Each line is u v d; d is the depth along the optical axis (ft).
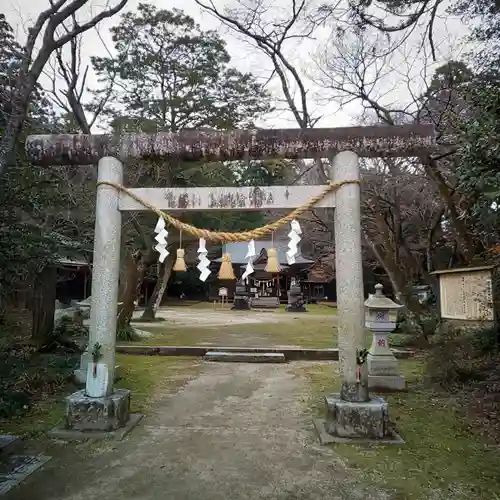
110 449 13.09
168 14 47.26
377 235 41.86
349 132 14.78
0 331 25.17
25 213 21.91
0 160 15.07
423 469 11.68
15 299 29.78
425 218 44.60
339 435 13.89
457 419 16.17
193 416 17.01
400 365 28.02
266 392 21.21
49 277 27.32
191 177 47.60
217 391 21.38
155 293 58.70
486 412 16.51
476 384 20.25
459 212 29.09
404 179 39.06
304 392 21.16
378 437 13.76
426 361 26.40
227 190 15.29
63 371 22.09
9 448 12.62
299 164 40.93
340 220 14.62
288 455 12.75
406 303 36.68
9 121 15.64
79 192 29.12
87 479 11.09
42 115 26.81
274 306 97.50
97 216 15.33
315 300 110.42
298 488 10.62
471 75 25.50
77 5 16.62
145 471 11.60
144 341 36.88
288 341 38.40
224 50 50.31
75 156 15.47
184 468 11.82
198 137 15.10
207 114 49.67
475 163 14.70
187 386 22.41
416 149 14.73
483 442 13.73
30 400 18.04
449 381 21.17
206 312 80.64
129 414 16.10
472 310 27.17
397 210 39.73
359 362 14.14
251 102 49.96
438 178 28.50
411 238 51.11
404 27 22.49
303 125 30.07
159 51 48.65
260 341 38.17
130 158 15.48
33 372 20.95
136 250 45.62
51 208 25.40
